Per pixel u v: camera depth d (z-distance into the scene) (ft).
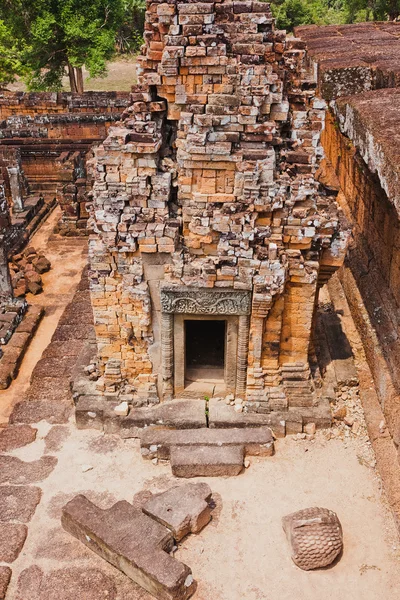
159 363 30.78
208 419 30.27
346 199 47.98
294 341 30.17
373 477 28.25
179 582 22.31
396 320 32.30
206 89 25.36
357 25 64.95
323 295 42.09
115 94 87.81
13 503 26.96
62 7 93.81
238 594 23.18
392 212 33.71
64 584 23.53
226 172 26.73
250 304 28.45
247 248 27.32
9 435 30.83
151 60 25.98
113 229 27.40
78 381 32.30
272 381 30.76
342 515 26.30
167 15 24.35
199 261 28.19
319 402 31.22
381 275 36.70
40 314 46.47
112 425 30.78
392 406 29.48
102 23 99.04
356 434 30.53
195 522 25.09
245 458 29.22
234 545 25.05
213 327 38.29
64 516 25.39
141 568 22.72
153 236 27.37
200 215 27.55
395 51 44.91
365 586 23.41
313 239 28.09
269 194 26.61
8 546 24.90
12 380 38.81
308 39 59.11
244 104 25.41
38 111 86.99
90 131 80.69
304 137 27.43
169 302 28.68
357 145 30.14
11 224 59.06
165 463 29.25
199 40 24.43
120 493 27.58
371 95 33.06
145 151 25.94
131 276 28.37
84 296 46.68
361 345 36.50
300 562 23.82
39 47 98.02
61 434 31.04
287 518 25.31
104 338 30.48
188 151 26.14
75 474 28.63
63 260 57.67
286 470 28.63
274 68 26.05
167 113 26.89
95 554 24.77
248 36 24.72
